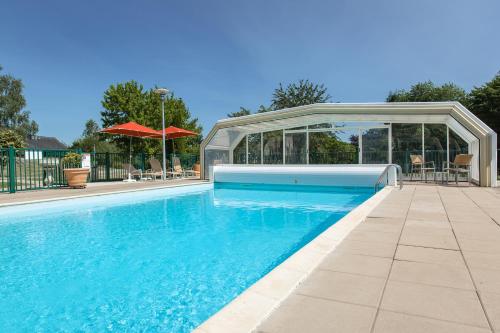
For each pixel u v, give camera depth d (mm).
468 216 5273
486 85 23734
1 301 3242
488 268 2805
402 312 1995
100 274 3988
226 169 14602
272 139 15891
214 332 1723
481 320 1880
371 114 12344
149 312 2982
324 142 14578
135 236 5914
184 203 9984
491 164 10078
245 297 2172
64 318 2881
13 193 10445
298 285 2447
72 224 6965
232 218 7625
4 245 5316
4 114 49031
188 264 4359
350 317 1935
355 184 12125
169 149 27375
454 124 12047
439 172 12484
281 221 7254
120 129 14719
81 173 12086
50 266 4297
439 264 2922
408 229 4359
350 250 3383
